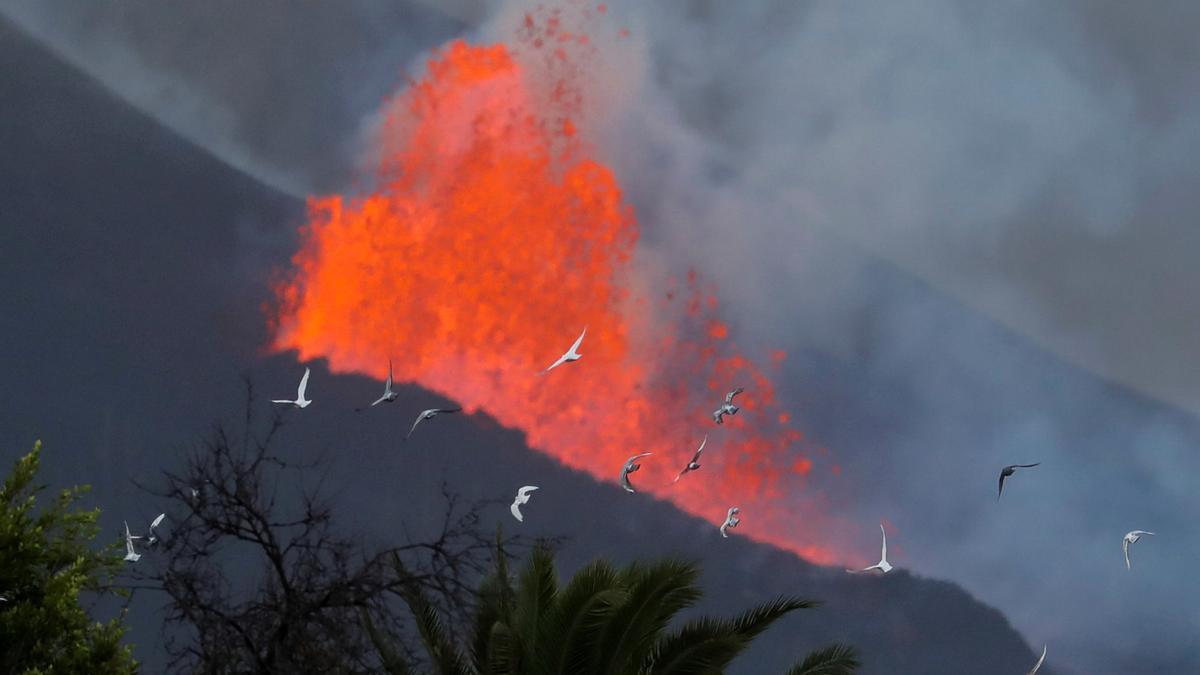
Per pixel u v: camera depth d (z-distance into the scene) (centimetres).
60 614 1057
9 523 1093
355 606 1191
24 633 1040
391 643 1274
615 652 1310
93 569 1162
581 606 1299
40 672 1020
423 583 1245
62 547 1148
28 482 1158
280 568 1171
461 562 1275
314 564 1195
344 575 1202
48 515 1150
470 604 1266
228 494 1191
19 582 1100
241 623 1170
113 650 1080
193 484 1209
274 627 1141
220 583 1232
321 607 1147
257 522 1212
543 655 1309
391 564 1260
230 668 1089
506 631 1300
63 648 1078
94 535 1172
